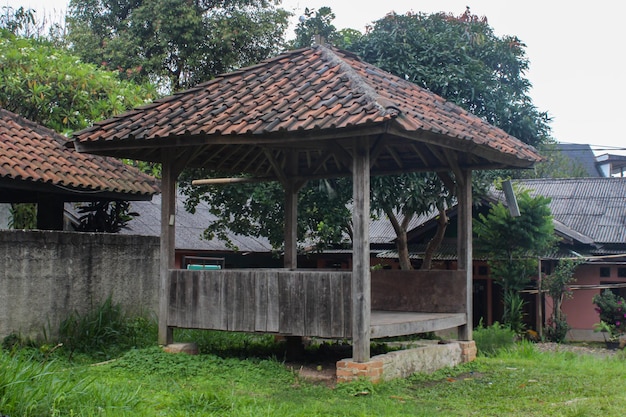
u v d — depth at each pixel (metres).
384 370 8.86
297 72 10.35
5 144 11.82
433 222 21.33
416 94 11.02
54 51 15.92
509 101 16.16
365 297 8.57
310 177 11.73
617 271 22.25
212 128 8.75
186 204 17.69
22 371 6.20
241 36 25.02
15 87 14.41
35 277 10.22
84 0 26.56
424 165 11.49
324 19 17.66
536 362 11.48
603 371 10.50
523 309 21.94
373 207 15.88
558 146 42.66
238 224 16.89
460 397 8.29
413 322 9.63
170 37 24.44
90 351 10.23
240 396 7.46
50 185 11.38
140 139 9.23
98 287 11.30
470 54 16.59
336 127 7.99
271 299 9.29
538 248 19.38
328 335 8.84
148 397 7.12
